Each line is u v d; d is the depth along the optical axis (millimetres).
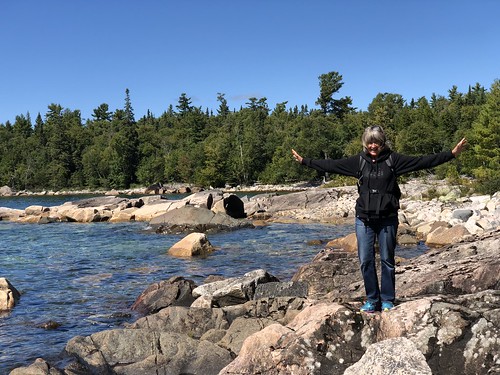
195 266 16422
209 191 36500
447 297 5672
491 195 32250
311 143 93250
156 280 14414
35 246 22281
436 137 74688
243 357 5941
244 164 101250
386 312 5547
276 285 10188
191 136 131750
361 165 5543
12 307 11617
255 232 25875
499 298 5578
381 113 90125
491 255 8734
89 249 21047
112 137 132125
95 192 109500
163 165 114312
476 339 5141
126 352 7660
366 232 5625
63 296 12641
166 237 24938
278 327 5996
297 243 21297
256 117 126875
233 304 10383
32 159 124875
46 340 9219
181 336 7801
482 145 46469
